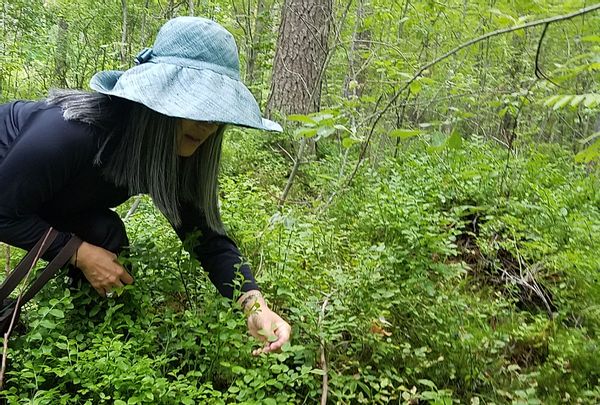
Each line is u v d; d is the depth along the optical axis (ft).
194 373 7.06
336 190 14.38
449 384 8.52
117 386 6.54
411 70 18.19
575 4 8.75
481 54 22.16
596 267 10.86
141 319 7.87
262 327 7.66
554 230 12.93
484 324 9.62
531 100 13.24
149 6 32.86
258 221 11.52
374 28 23.91
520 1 9.81
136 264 8.43
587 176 18.95
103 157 7.38
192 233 8.50
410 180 15.05
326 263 10.77
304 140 14.42
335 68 28.58
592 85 16.42
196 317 7.88
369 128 15.23
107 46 27.07
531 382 8.70
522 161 16.72
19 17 31.83
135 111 7.30
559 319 10.32
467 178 14.73
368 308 8.78
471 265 12.30
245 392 6.84
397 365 8.61
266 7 34.53
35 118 7.13
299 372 7.95
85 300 7.88
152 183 7.56
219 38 7.23
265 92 29.43
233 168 18.47
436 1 20.15
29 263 7.29
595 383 8.86
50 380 7.18
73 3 31.17
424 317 9.25
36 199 7.14
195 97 6.83
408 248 9.65
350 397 7.45
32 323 7.14
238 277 8.32
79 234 8.03
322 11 23.93
